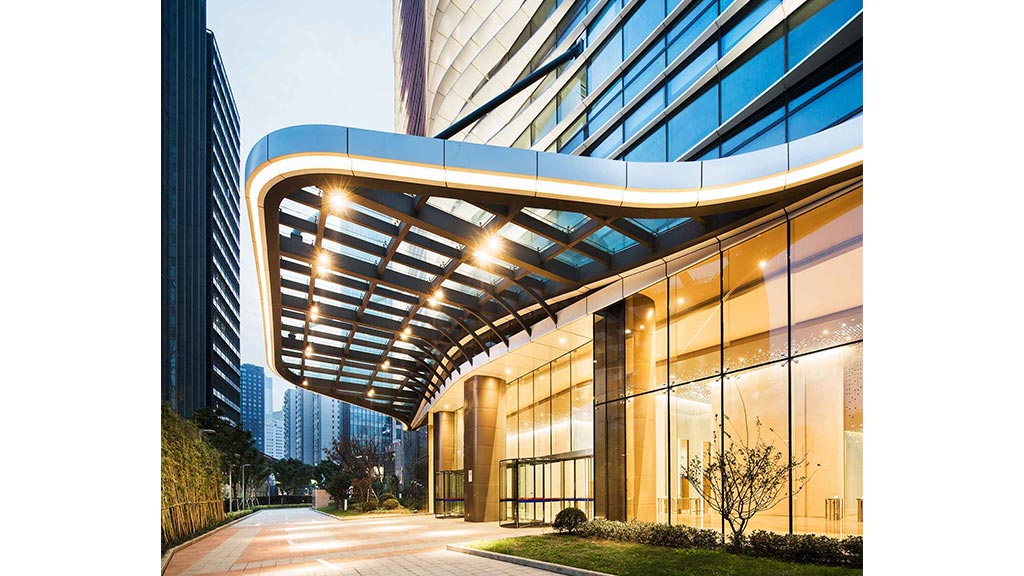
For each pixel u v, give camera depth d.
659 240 14.02
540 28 23.83
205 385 77.50
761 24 13.02
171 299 64.69
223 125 96.38
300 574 12.02
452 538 18.58
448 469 35.75
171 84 68.12
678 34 16.00
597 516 16.53
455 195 10.85
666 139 16.11
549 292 17.38
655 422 15.02
